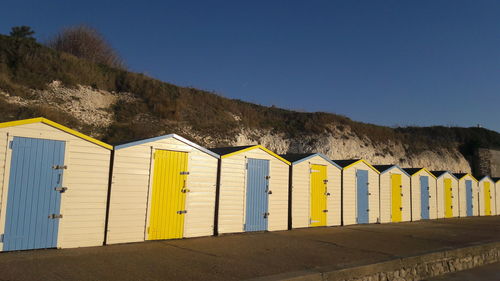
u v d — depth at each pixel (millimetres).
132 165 9109
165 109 23641
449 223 18391
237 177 11406
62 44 30266
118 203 8812
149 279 5938
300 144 27500
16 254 7117
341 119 31844
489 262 10844
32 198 7527
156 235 9445
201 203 10492
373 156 29750
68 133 8102
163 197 9648
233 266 7012
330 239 11031
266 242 9977
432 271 8984
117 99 23594
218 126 24828
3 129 7230
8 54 22156
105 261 6980
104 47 31688
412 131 42531
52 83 21781
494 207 26797
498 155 40688
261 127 28000
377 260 7945
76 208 8164
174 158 9938
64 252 7562
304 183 13562
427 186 20672
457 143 40719
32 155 7566
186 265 6969
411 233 13383
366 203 16375
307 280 6371
